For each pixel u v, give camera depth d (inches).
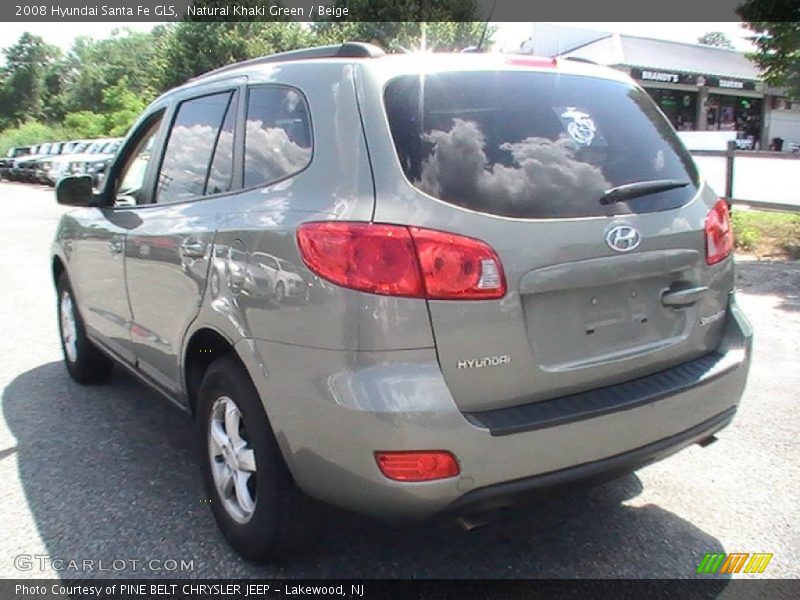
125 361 162.6
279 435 101.3
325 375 93.1
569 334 101.0
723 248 119.3
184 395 133.7
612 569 113.7
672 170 117.1
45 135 2234.3
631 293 107.2
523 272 95.3
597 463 99.3
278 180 109.3
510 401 96.7
